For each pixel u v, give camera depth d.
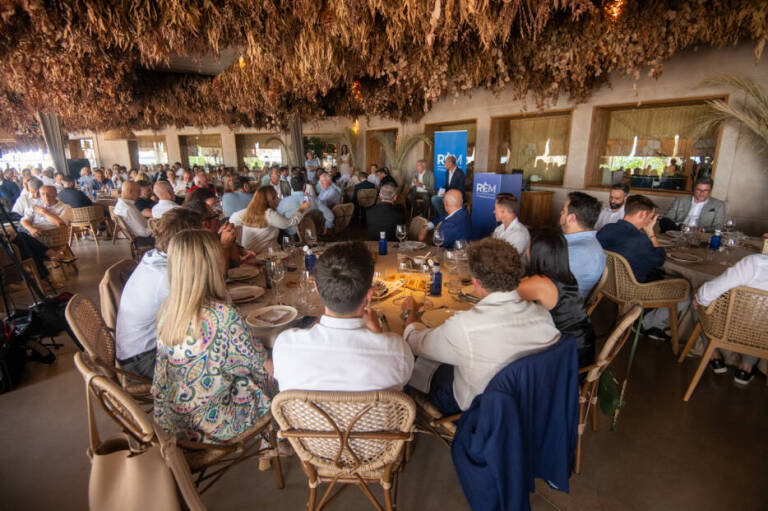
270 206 3.76
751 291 2.10
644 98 5.84
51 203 4.93
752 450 2.01
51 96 4.69
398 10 3.25
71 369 2.80
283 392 1.10
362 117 12.03
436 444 2.08
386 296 2.07
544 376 1.28
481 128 8.40
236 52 5.04
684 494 1.76
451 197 3.40
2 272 3.27
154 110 8.41
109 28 3.32
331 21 3.58
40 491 1.77
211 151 15.02
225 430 1.45
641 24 4.38
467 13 3.15
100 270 5.21
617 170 6.68
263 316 1.76
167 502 1.14
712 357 2.73
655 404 2.38
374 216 4.31
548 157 7.88
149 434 1.09
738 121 4.99
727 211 5.21
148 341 1.82
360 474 1.38
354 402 1.08
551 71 5.70
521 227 2.91
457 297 2.04
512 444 1.20
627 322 1.61
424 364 1.75
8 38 3.48
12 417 2.29
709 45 5.10
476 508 1.28
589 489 1.78
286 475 1.86
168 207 4.35
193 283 1.28
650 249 2.94
